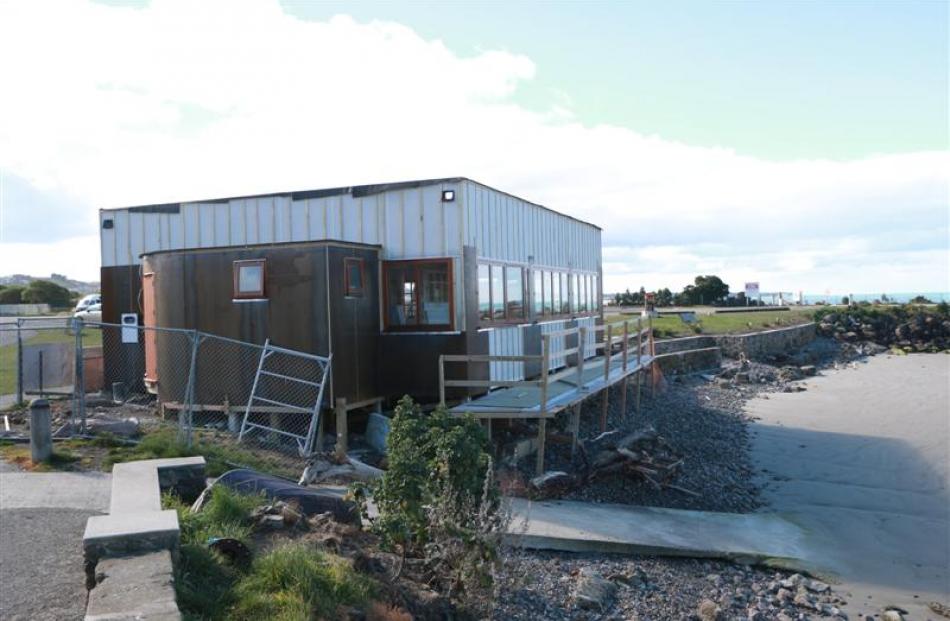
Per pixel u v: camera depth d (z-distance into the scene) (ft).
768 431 65.05
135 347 52.37
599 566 30.17
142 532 17.38
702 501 41.55
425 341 44.55
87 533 17.25
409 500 22.27
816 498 44.78
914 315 146.82
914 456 55.72
